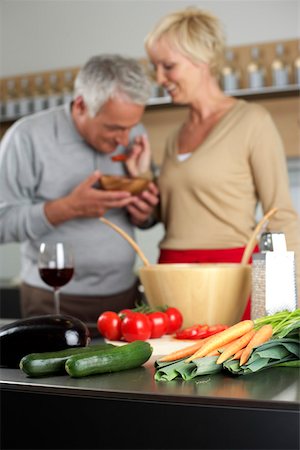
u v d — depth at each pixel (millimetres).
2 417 1291
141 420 1180
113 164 2883
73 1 5117
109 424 1204
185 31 2494
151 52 2576
